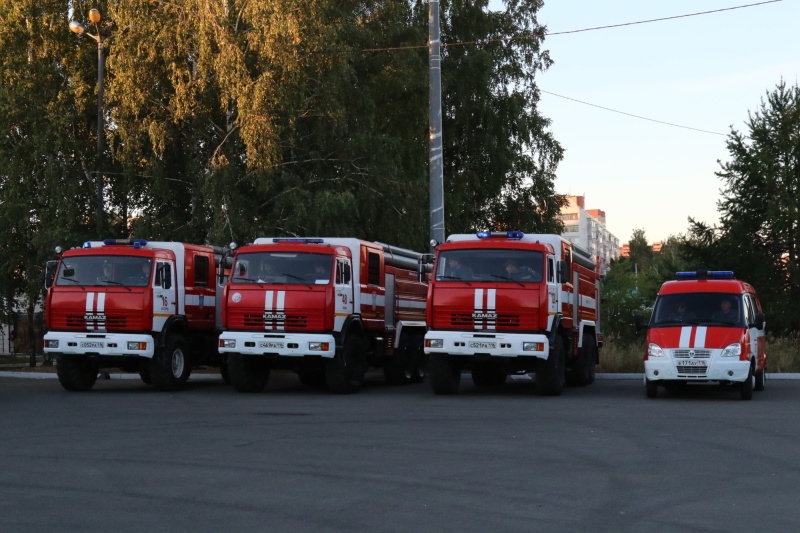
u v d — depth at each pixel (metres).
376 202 35.78
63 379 22.97
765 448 12.72
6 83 36.41
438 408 18.31
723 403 19.39
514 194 52.62
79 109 35.41
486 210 52.94
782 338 34.62
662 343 20.38
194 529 7.89
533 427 15.05
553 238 21.67
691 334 20.31
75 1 38.28
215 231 32.06
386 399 20.53
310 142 36.12
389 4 40.97
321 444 13.06
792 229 38.59
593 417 16.58
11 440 13.68
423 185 38.78
